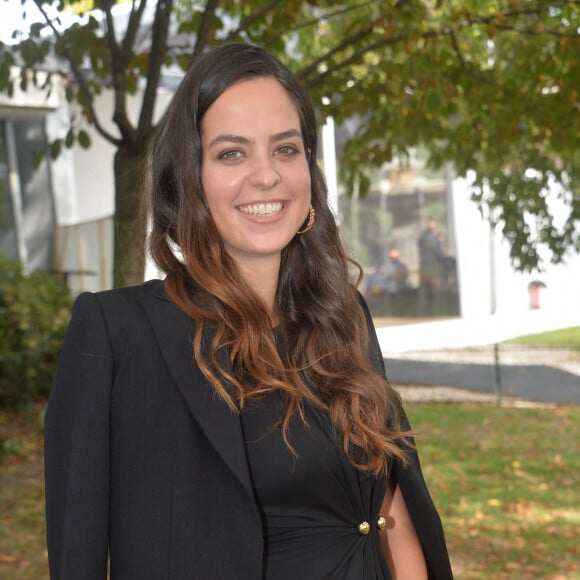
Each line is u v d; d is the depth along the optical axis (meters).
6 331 8.44
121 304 1.71
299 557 1.75
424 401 9.62
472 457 7.37
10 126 13.47
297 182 1.83
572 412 8.95
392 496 2.06
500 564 4.89
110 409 1.64
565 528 5.52
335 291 2.04
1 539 5.31
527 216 6.26
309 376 1.92
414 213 16.69
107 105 13.88
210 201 1.80
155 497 1.63
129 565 1.62
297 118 1.85
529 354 12.23
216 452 1.66
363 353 2.03
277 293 2.03
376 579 1.87
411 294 16.75
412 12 4.38
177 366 1.67
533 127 5.38
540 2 4.52
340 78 4.76
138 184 3.68
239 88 1.78
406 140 5.20
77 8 4.30
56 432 1.66
